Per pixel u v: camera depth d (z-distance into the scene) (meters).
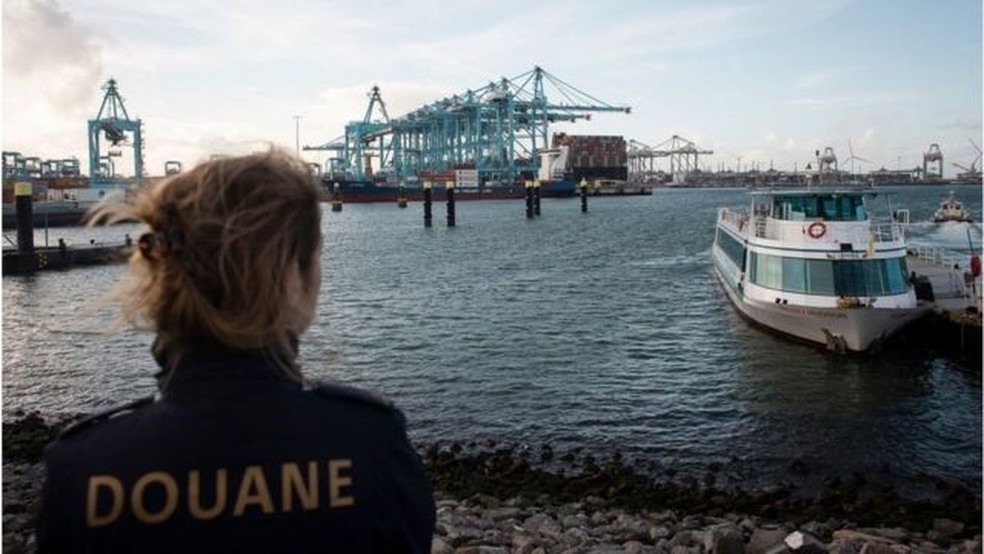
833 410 20.16
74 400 22.83
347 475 1.68
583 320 33.19
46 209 91.94
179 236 1.69
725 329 30.25
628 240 77.00
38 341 29.83
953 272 32.84
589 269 52.91
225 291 1.67
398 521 1.74
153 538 1.58
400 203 167.62
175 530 1.58
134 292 1.73
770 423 19.22
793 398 21.22
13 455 16.91
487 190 183.38
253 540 1.61
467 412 20.36
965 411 19.89
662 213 131.62
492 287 44.53
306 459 1.66
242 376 1.70
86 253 56.69
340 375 23.97
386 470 1.74
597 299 39.22
